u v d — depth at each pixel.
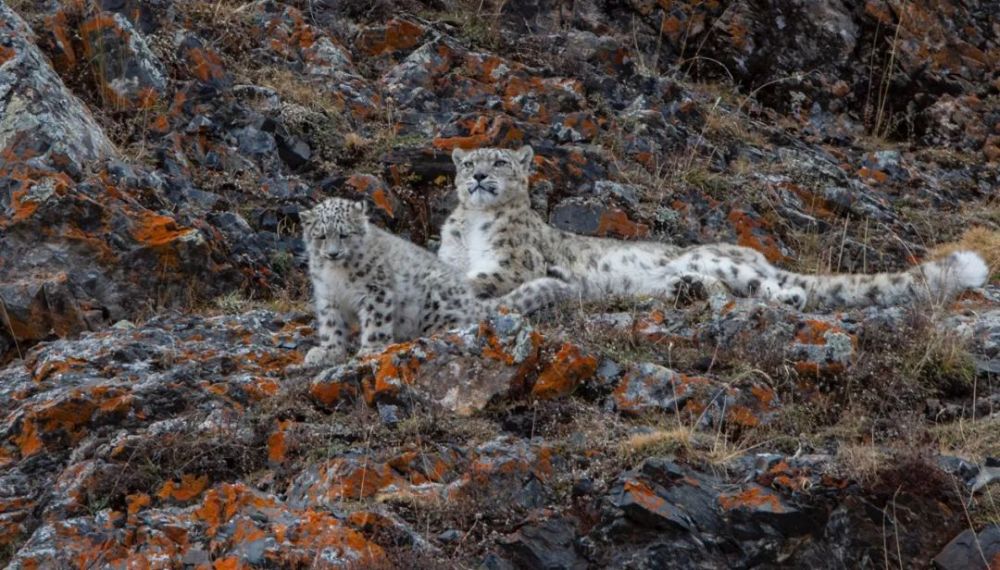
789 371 17.53
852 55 34.72
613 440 15.60
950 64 34.84
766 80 34.19
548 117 28.34
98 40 25.06
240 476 15.06
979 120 34.12
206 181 23.58
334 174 24.78
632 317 19.16
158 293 20.69
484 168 22.58
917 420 16.64
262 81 26.88
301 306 21.19
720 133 30.16
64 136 21.88
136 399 16.00
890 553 14.23
